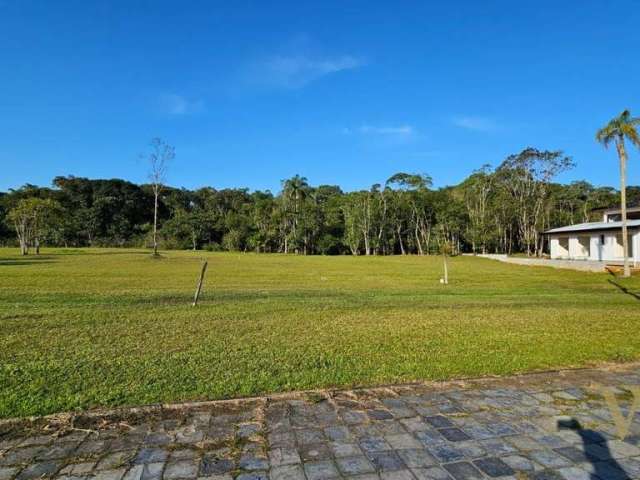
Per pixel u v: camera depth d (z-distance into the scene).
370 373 4.51
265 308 9.37
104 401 3.69
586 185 55.12
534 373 4.53
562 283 17.98
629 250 27.59
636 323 7.64
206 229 71.12
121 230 77.38
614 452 2.87
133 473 2.59
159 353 5.30
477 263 33.97
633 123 20.59
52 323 7.26
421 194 58.97
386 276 21.08
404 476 2.57
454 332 6.77
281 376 4.39
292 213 62.28
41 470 2.63
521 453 2.86
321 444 2.98
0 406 3.55
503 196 48.62
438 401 3.76
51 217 46.28
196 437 3.07
